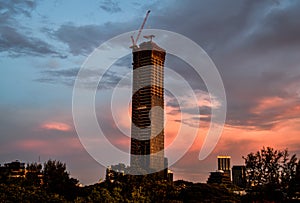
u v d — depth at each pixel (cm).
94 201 6175
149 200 6656
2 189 6372
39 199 6462
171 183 8869
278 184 7438
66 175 8931
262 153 7712
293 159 7506
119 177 7425
